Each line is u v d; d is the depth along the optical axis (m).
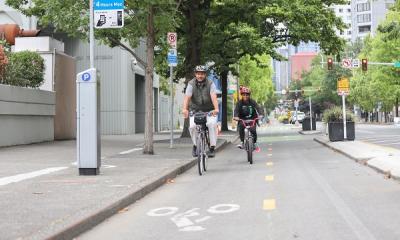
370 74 76.94
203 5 25.97
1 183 10.42
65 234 6.53
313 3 29.53
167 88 46.69
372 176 12.34
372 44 66.38
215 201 9.34
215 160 17.39
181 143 22.47
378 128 48.28
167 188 11.09
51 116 23.22
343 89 24.03
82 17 17.19
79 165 11.70
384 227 7.04
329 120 24.36
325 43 31.33
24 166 13.38
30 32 25.64
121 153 17.69
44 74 23.31
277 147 23.58
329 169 13.91
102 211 7.83
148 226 7.50
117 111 34.66
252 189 10.56
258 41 29.50
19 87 20.03
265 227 7.19
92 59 13.01
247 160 17.03
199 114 13.24
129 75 35.28
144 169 12.88
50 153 17.09
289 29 30.52
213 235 6.85
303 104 124.88
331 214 7.94
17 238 6.04
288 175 12.70
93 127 11.65
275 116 168.62
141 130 40.09
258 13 27.55
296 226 7.19
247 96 15.67
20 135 20.48
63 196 8.95
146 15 16.83
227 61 31.78
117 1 12.99
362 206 8.54
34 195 9.05
